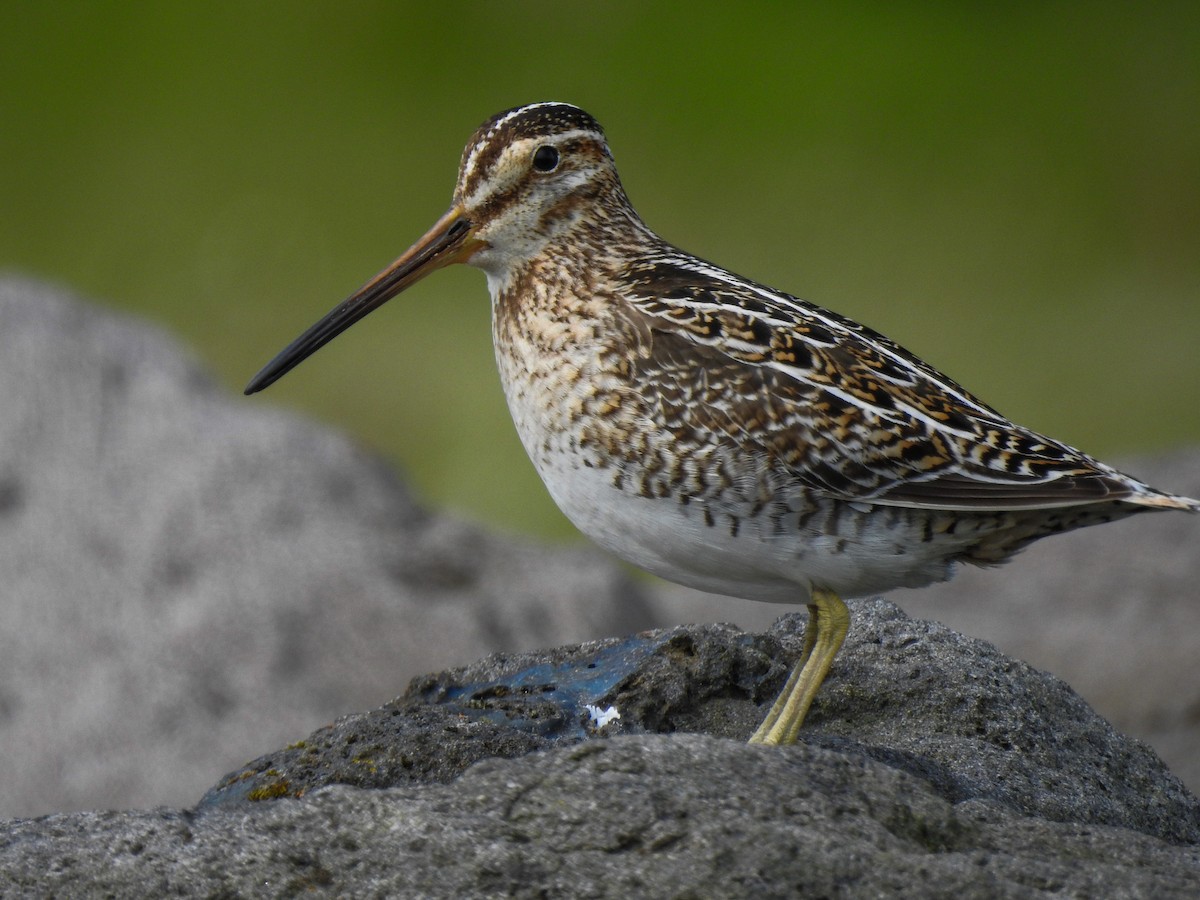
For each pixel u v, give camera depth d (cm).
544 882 554
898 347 779
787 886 545
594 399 756
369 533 1373
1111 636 1430
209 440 1410
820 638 738
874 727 760
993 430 745
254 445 1409
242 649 1303
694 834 560
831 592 750
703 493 741
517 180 826
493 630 1338
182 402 1441
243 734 1265
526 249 829
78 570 1342
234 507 1371
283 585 1332
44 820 605
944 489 729
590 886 551
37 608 1323
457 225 841
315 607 1323
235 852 578
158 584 1336
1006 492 726
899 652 802
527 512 2019
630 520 760
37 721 1275
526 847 564
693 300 768
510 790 582
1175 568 1486
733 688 775
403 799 584
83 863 582
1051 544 1551
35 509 1373
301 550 1349
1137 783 756
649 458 746
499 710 756
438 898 555
